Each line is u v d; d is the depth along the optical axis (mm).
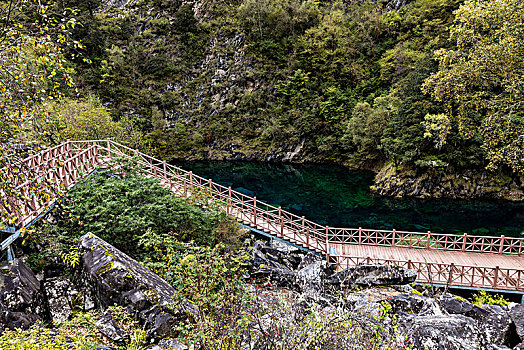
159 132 49812
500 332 5828
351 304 6496
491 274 12070
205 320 4449
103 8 67688
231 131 52625
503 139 16062
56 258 7664
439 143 29656
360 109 40625
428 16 49656
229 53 56844
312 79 53750
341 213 28750
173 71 56781
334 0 64938
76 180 10781
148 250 8984
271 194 34844
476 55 15094
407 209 29297
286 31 58969
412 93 32969
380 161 39844
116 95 49469
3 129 4750
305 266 11703
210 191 13070
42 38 4559
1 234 7062
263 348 4203
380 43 53688
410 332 5414
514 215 27375
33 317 5719
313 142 47844
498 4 13602
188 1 64938
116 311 5512
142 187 10586
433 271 12883
